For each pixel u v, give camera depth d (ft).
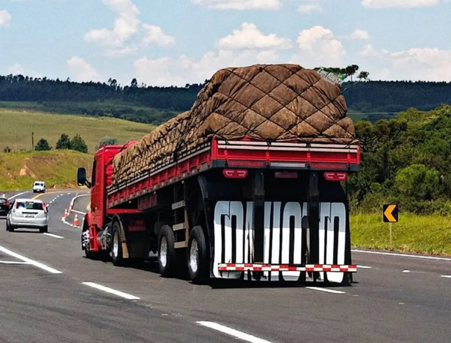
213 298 50.14
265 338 35.60
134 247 77.10
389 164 184.55
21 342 34.88
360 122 210.59
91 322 40.32
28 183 530.27
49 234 140.56
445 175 175.73
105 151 87.20
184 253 63.93
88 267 75.82
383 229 127.65
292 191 56.95
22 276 65.57
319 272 57.00
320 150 55.77
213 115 54.80
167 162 63.52
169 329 38.11
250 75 55.52
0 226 163.94
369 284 59.16
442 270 72.28
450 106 242.58
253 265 55.47
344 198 57.41
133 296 51.26
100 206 85.92
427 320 41.01
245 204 56.08
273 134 55.16
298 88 56.08
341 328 38.34
